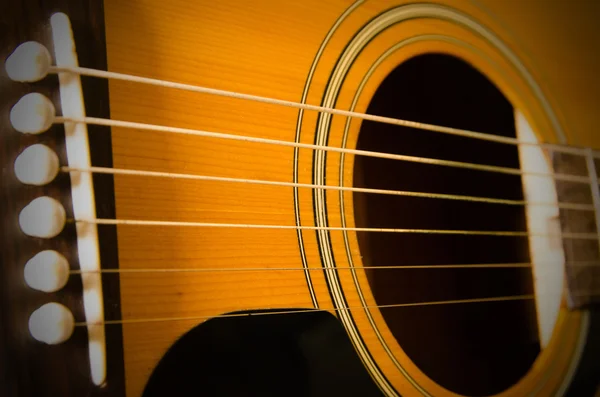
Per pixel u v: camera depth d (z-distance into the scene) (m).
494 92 0.27
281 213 0.20
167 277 0.18
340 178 0.21
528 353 0.25
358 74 0.22
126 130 0.18
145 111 0.18
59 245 0.16
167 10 0.19
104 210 0.17
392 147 0.26
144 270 0.18
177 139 0.19
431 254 0.26
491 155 0.27
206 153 0.19
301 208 0.20
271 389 0.19
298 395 0.19
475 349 0.26
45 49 0.15
